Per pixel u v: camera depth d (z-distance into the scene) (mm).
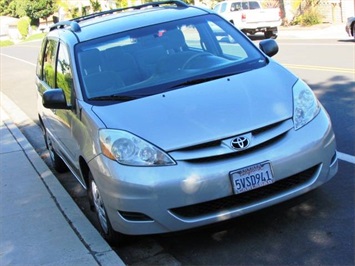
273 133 4203
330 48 15586
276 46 5680
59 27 6609
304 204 4887
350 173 5492
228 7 23984
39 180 6609
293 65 13219
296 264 3992
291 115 4340
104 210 4520
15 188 6438
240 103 4398
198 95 4578
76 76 5105
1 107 13430
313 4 25203
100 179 4285
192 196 3986
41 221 5312
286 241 4328
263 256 4172
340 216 4594
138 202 4031
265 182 4082
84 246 4633
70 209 5516
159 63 5215
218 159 4055
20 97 15281
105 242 4664
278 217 4711
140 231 4117
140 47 5398
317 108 4574
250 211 4125
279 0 26922
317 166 4363
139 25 5680
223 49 5547
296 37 21094
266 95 4508
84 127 4664
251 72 4957
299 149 4215
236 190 4020
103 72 5129
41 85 7004
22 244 4844
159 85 4887
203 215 4070
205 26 5727
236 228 4637
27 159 7637
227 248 4379
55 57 6125
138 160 4070
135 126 4258
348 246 4125
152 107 4477
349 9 23422
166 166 4012
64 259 4445
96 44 5430
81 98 4914
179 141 4074
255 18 22297
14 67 25922
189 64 5203
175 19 5785
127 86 4961
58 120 5898
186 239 4621
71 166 5762
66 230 5012
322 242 4230
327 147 4402
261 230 4547
